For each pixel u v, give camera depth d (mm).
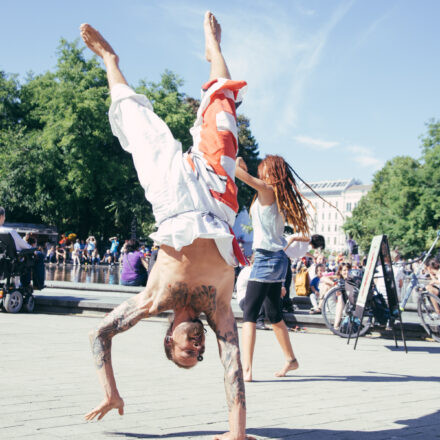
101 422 3186
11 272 9570
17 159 41562
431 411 3785
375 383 4840
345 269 10602
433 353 7062
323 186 156625
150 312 2777
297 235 5527
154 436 2957
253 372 5211
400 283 10328
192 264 2666
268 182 4797
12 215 46688
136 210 44156
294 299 11781
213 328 2846
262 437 3033
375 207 54094
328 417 3533
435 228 48938
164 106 44188
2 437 2789
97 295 11844
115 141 43938
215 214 2760
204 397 3969
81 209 46094
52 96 42031
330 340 7973
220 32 3318
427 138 49781
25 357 5320
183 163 2781
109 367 2852
